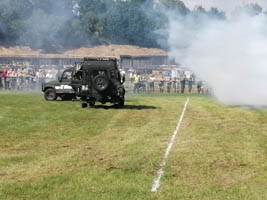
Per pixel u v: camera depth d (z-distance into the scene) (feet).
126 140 41.78
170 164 31.53
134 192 24.86
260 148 37.32
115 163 31.89
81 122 55.11
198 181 27.20
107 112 67.10
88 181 26.99
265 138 42.63
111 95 73.77
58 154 35.22
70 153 35.58
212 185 26.27
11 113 63.31
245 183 26.76
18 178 27.84
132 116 62.13
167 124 53.47
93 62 74.38
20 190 25.17
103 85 73.10
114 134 45.60
